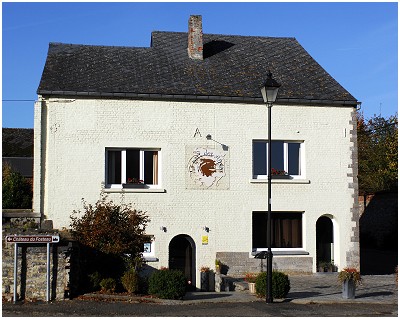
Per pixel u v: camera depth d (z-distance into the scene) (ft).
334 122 80.59
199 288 74.90
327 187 79.71
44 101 74.18
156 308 51.39
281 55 90.43
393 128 159.22
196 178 76.54
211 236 76.28
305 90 81.10
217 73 83.41
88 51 85.40
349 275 60.03
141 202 75.05
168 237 75.25
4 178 122.83
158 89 76.69
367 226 133.69
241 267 76.48
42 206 73.00
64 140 73.97
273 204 77.97
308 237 78.64
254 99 78.13
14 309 49.55
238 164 77.71
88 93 74.33
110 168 75.77
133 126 75.61
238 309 51.75
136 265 61.62
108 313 48.39
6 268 53.98
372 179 144.87
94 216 61.87
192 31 86.69
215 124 77.56
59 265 54.70
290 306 54.03
